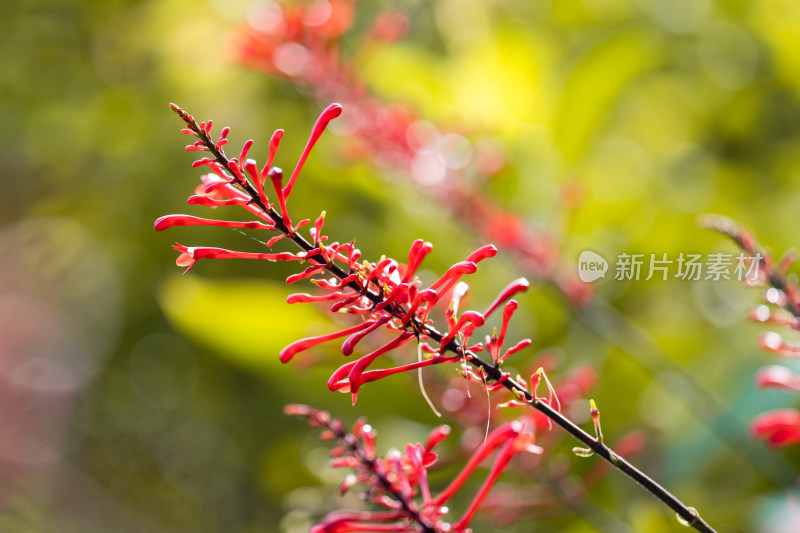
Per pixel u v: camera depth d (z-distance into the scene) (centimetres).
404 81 321
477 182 258
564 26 379
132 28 451
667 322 302
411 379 224
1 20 459
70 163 482
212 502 434
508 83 319
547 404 104
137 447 479
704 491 258
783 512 214
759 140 346
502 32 324
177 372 473
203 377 422
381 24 253
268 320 261
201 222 96
